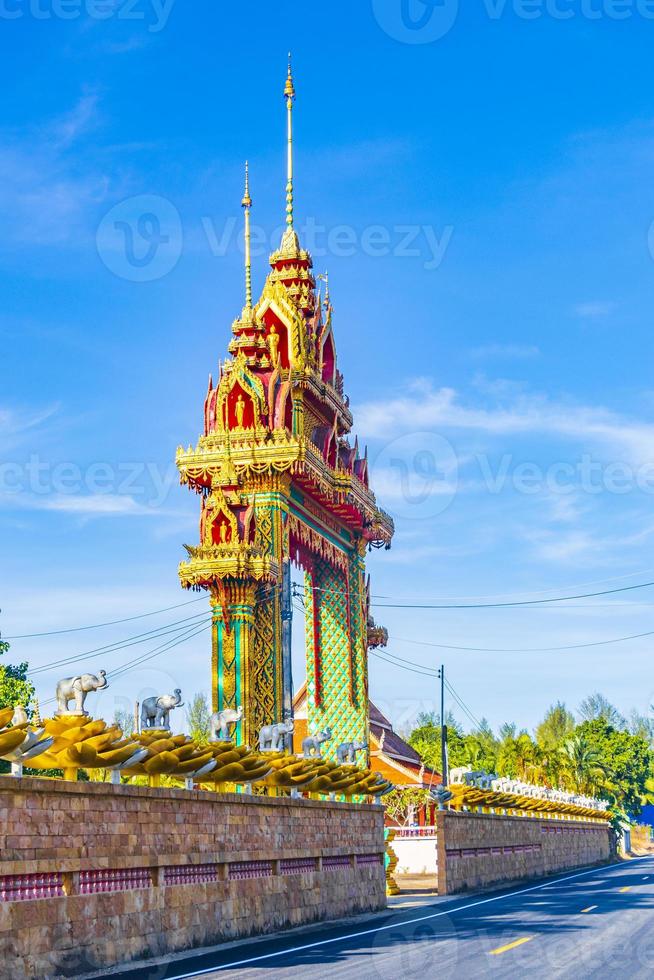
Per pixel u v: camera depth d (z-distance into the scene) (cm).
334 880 3431
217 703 4281
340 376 5338
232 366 4659
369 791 3862
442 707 7206
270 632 4375
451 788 5303
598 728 14250
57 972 1941
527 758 11756
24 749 1927
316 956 2150
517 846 6166
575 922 2770
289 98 5434
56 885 2002
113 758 2233
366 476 5425
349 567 5362
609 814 10488
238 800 2789
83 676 2266
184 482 4531
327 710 5228
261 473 4475
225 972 1909
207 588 4372
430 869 7000
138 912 2242
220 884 2638
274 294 4900
